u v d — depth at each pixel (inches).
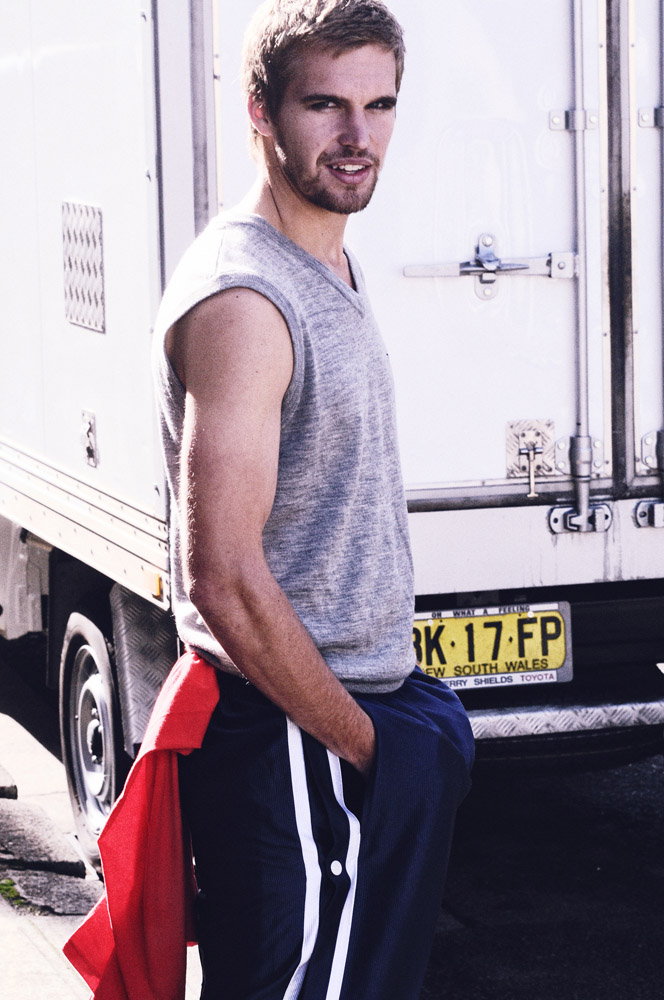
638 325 201.3
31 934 203.9
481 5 192.2
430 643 198.5
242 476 100.0
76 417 217.6
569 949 195.8
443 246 195.0
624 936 199.6
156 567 187.3
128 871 111.6
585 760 205.2
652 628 207.2
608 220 198.8
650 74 198.2
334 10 105.3
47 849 237.3
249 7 177.8
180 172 178.1
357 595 110.3
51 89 220.8
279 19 106.7
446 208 194.4
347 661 110.7
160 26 175.3
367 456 109.7
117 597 214.2
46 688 330.0
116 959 113.2
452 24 191.8
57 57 216.7
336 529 108.0
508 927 203.3
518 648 200.8
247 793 106.6
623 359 201.3
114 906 111.6
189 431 101.4
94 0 197.9
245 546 100.6
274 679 103.2
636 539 203.8
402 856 109.7
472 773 203.8
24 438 249.1
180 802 111.6
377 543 111.3
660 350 202.2
